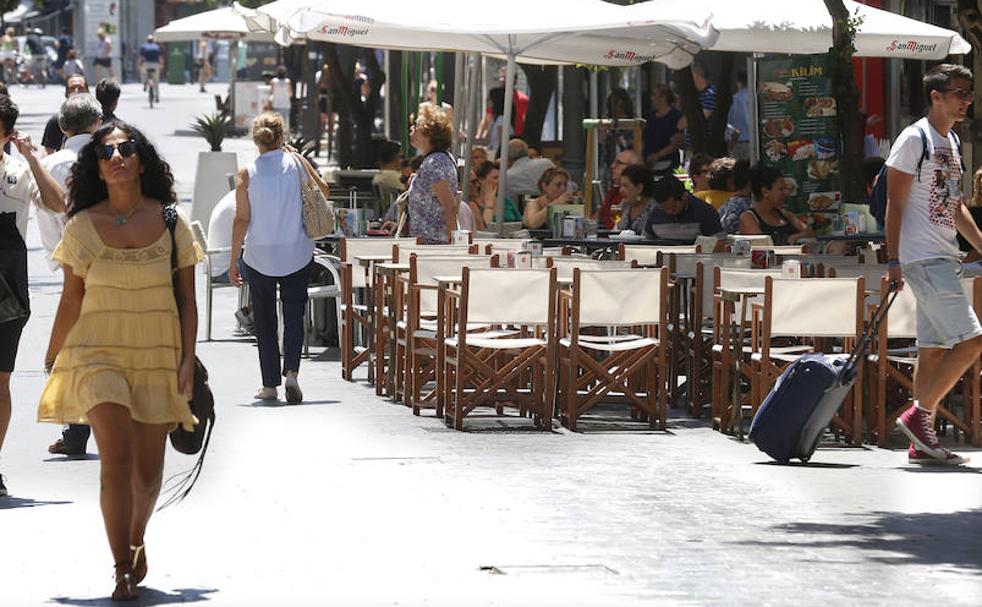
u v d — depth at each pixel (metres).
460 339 29.56
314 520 22.08
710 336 32.56
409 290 31.56
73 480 24.80
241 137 109.31
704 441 28.97
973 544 21.05
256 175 32.16
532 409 30.27
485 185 48.72
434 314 32.91
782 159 45.41
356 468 25.72
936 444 26.89
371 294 35.06
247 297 41.59
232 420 30.19
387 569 19.45
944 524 22.23
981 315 28.19
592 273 29.73
